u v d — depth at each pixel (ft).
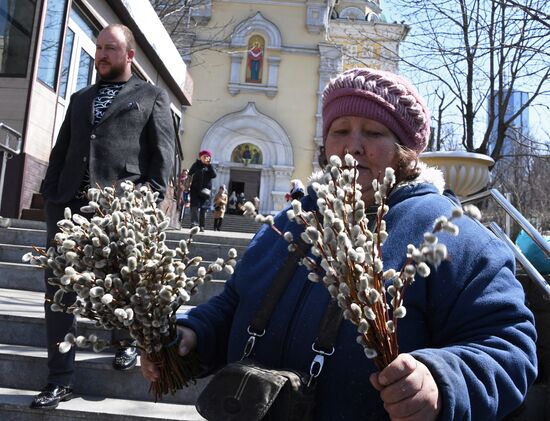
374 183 3.83
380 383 3.57
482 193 14.24
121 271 4.27
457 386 3.61
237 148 99.25
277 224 5.36
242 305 5.01
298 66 98.99
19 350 10.97
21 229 20.44
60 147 10.24
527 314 4.15
